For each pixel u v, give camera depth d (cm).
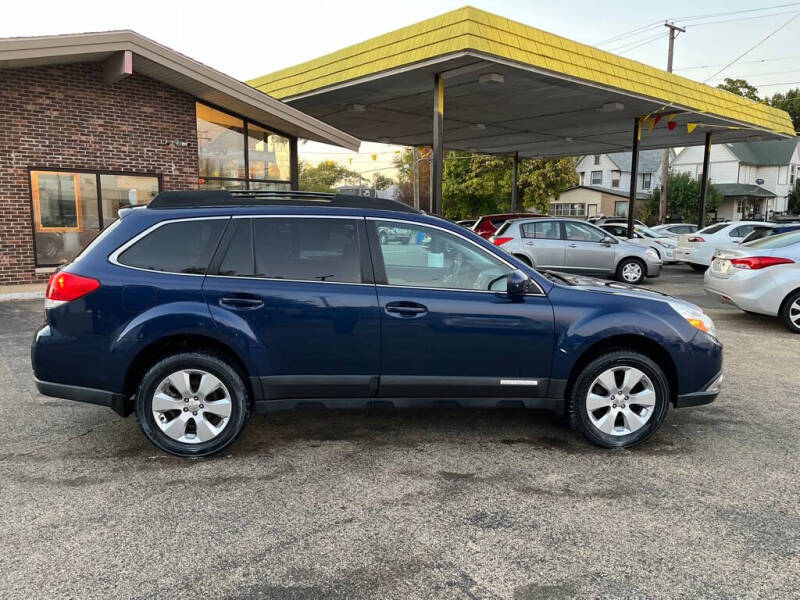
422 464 390
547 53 1172
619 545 295
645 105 1553
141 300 375
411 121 1830
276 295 383
